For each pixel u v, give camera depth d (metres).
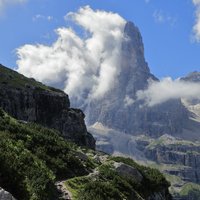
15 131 56.78
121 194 54.56
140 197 59.53
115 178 59.00
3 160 40.25
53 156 56.94
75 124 152.25
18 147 48.94
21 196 38.28
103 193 50.19
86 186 49.84
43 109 151.38
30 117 145.00
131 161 79.62
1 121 57.41
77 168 57.91
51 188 43.75
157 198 70.75
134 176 67.19
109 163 68.44
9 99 142.38
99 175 57.94
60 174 53.31
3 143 46.34
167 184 77.62
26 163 44.53
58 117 151.75
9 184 38.41
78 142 148.25
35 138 57.66
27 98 147.62
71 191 47.91
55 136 67.69
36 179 41.59
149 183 71.56
